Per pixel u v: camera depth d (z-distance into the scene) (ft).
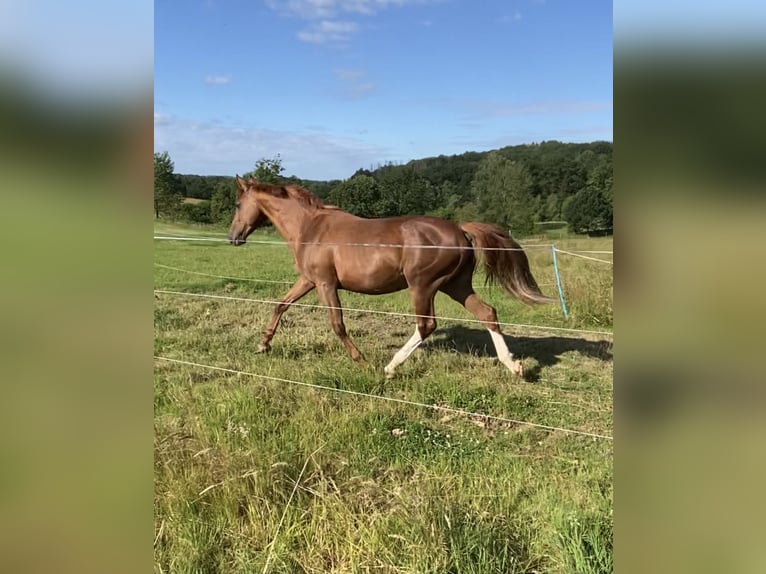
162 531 7.35
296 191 16.52
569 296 22.20
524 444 10.77
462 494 8.34
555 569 6.91
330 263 15.46
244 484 8.38
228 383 13.75
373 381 13.75
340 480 8.96
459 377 14.19
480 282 29.48
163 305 23.27
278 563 7.04
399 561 6.95
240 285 28.71
